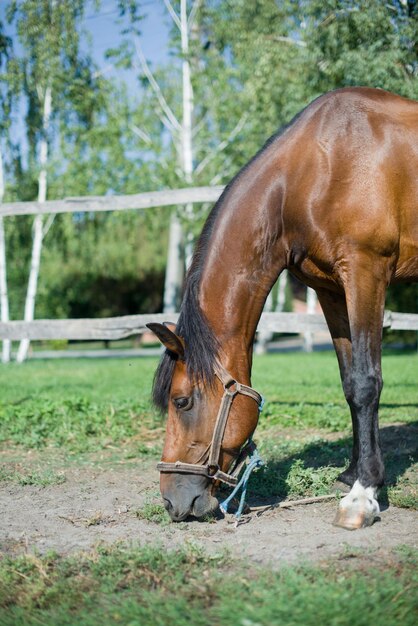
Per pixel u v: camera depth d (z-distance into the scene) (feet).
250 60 46.85
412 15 22.85
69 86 52.37
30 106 54.70
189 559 9.10
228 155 56.24
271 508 11.82
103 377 35.45
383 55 22.06
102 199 20.86
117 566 8.86
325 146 11.05
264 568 8.73
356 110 11.25
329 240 11.04
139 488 13.71
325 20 25.16
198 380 10.24
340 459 15.34
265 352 70.64
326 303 12.42
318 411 21.50
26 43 50.26
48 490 13.65
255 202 11.04
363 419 10.96
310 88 29.63
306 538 10.09
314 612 7.12
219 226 11.03
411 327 19.77
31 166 56.90
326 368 40.37
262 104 47.88
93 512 12.02
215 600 7.83
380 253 11.02
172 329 10.89
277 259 11.30
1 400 23.90
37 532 10.88
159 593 8.00
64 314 96.68
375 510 10.70
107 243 91.91
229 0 42.86
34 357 66.90
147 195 20.36
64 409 21.01
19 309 84.33
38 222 58.13
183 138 58.08
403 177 11.10
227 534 10.47
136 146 56.34
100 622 7.37
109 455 16.78
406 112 11.52
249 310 10.95
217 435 10.35
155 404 10.50
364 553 9.20
